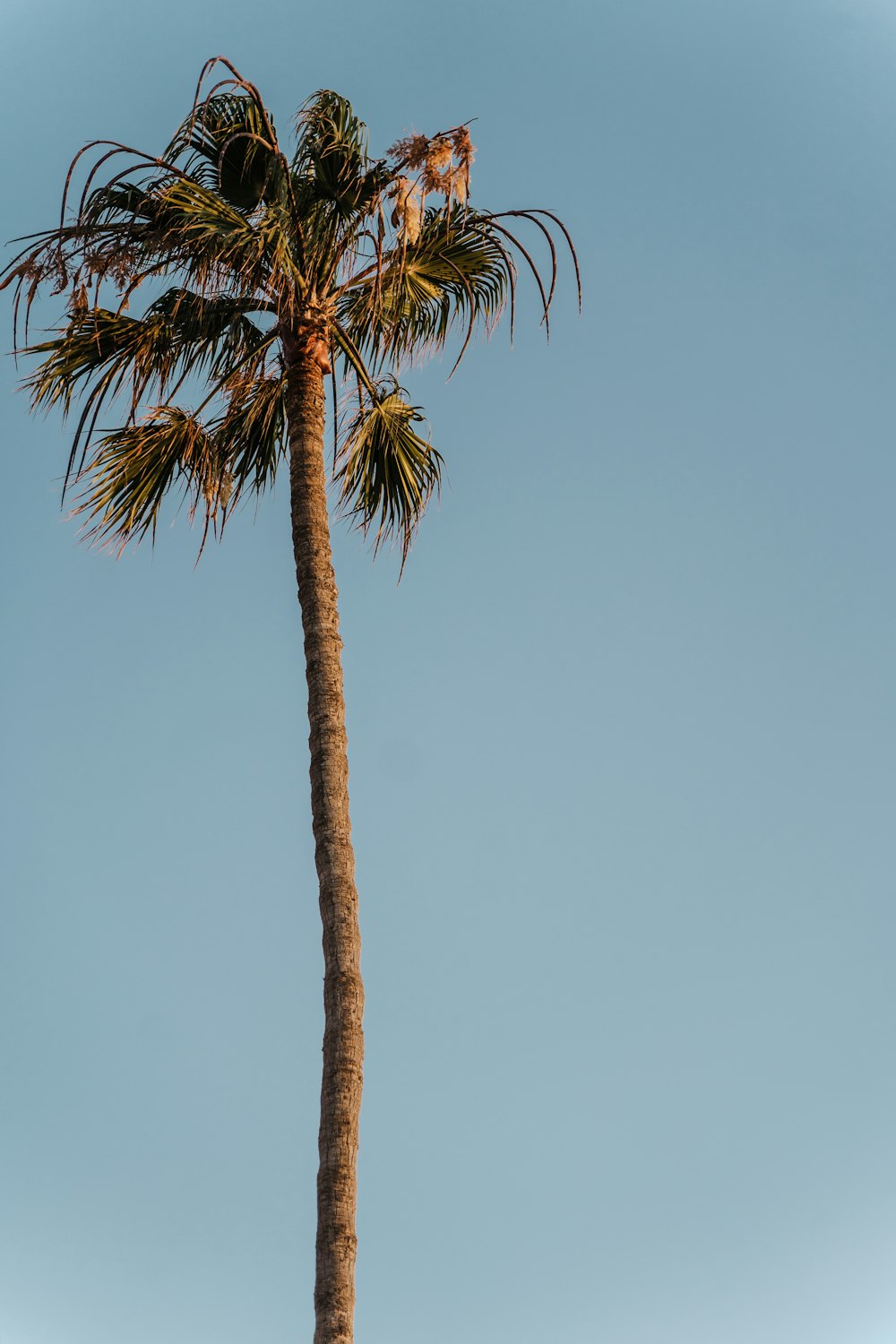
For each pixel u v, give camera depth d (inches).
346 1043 383.2
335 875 406.6
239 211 493.4
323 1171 367.6
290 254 480.4
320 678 438.6
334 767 424.2
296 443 481.7
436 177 467.2
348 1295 350.9
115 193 466.0
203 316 489.7
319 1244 358.9
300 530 465.7
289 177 476.4
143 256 455.5
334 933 398.6
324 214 487.5
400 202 474.6
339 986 391.2
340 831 414.3
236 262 471.5
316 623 449.1
